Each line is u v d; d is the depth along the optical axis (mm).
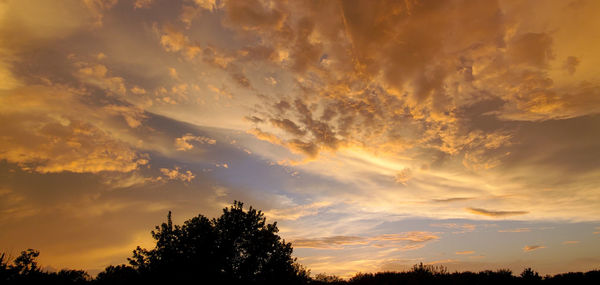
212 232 10039
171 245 9703
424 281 12250
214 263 9586
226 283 9391
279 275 9914
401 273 13781
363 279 14336
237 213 10695
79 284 10016
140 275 9102
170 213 10344
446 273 13109
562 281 11812
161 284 8945
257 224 10766
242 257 10188
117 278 9422
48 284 9648
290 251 10688
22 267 9844
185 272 9188
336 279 15602
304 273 11219
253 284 9703
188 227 10195
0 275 9273
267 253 10391
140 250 9680
